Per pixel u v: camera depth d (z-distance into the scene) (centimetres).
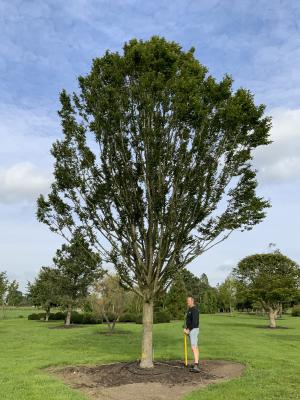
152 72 1045
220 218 1141
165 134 1067
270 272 3503
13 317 5172
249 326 3256
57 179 1165
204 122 1054
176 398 812
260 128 1116
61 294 3369
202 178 1073
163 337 2134
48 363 1234
